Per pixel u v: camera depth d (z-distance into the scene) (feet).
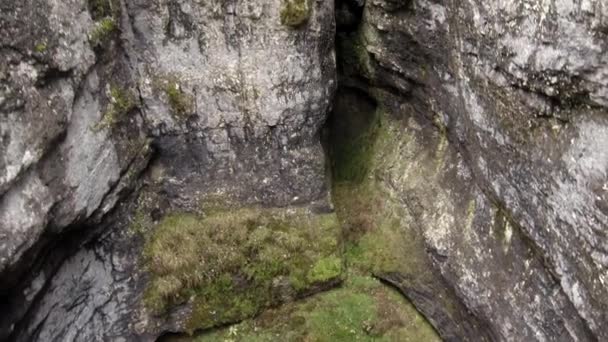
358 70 40.52
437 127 34.96
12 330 24.50
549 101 22.30
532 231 25.17
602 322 21.02
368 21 37.60
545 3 20.86
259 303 35.06
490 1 24.50
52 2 24.64
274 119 34.63
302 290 35.76
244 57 33.17
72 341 29.37
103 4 28.63
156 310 32.71
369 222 37.78
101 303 31.32
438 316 33.68
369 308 35.68
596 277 20.98
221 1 31.55
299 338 34.40
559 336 24.41
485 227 29.45
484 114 27.43
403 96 38.06
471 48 27.32
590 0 18.25
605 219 19.90
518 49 22.94
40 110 23.48
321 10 33.42
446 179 33.45
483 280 29.04
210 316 34.17
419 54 33.65
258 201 36.06
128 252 32.68
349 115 43.24
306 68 34.17
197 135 34.22
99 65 28.63
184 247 33.55
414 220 35.17
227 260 33.99
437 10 30.17
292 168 36.11
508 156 26.00
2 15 21.81
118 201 31.55
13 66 22.25
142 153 32.76
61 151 25.49
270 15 32.32
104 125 28.86
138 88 32.12
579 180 21.04
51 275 27.02
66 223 26.14
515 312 26.84
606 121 19.49
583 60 19.33
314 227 36.47
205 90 33.32
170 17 31.37
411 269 34.86
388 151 39.14
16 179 22.09
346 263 37.19
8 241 21.98
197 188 35.19
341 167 41.86
